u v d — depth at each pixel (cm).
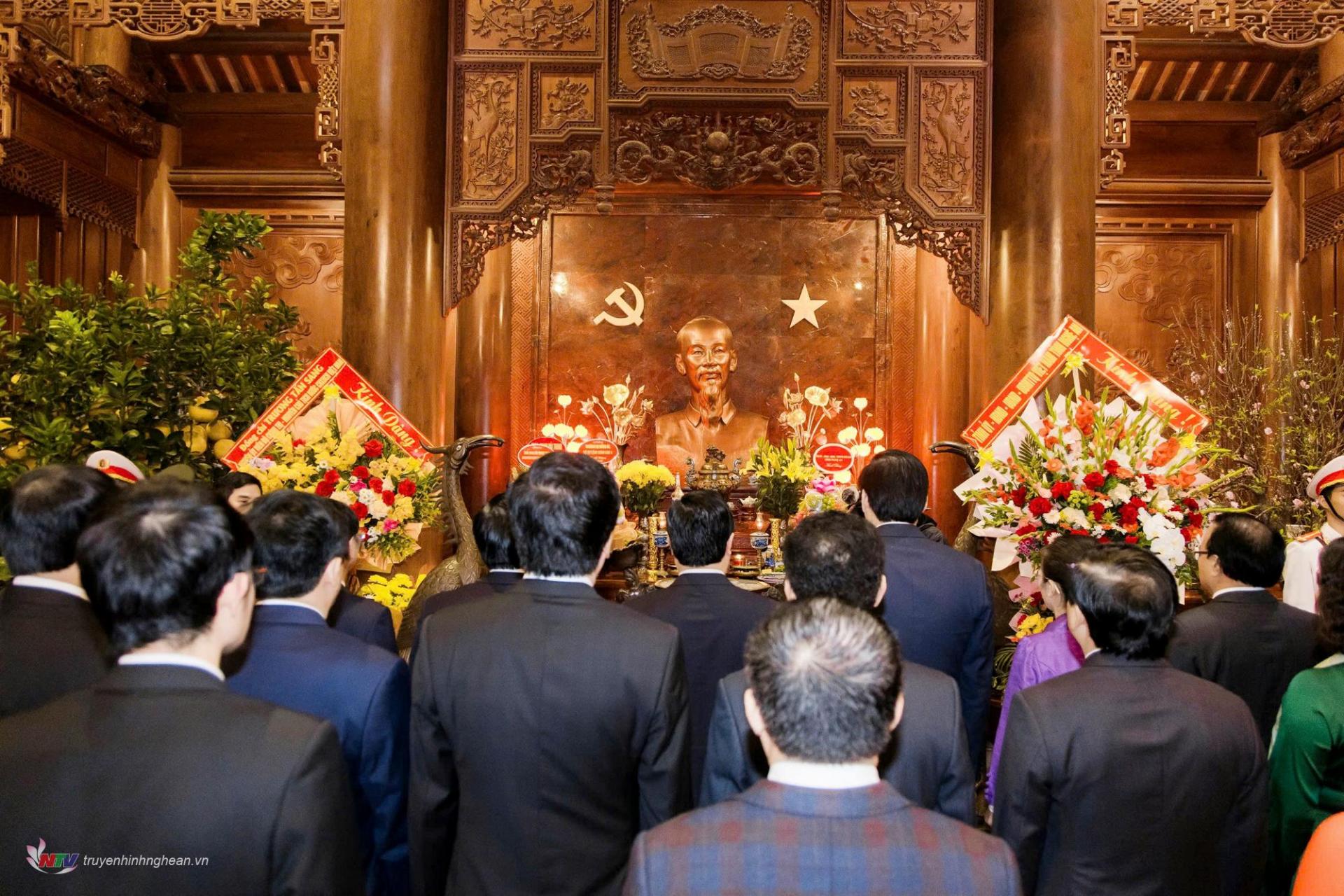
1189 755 178
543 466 199
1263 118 865
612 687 186
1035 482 347
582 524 194
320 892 131
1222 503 389
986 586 290
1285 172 858
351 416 421
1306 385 659
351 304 557
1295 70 831
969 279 596
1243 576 266
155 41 575
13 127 654
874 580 209
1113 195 873
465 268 595
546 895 184
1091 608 190
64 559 209
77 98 713
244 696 142
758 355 943
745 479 717
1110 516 335
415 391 560
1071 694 185
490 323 914
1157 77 862
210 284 462
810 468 637
